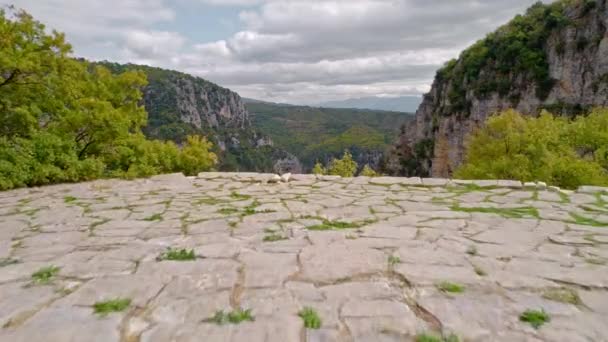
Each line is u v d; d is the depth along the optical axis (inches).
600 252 141.3
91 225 190.4
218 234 170.9
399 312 95.7
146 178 375.2
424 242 155.3
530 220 193.3
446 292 106.8
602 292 105.6
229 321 91.1
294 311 96.2
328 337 84.7
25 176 311.9
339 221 195.6
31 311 96.0
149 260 134.5
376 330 87.4
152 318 92.9
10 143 328.5
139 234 172.1
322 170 1011.3
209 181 355.3
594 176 518.6
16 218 206.8
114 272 122.8
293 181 352.5
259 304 100.0
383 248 147.0
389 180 344.5
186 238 164.6
